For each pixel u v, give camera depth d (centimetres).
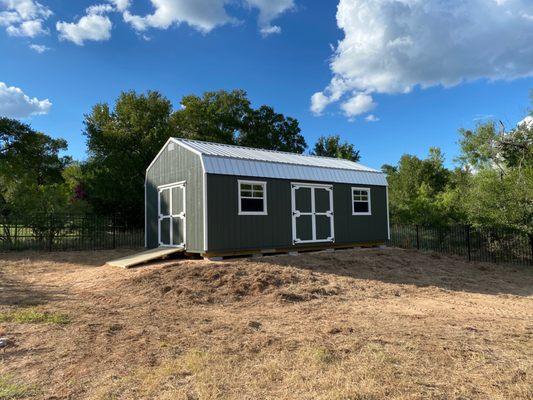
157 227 1590
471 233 1916
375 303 929
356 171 1758
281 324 725
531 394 434
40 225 1792
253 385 457
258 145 3569
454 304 946
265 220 1411
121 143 2533
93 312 778
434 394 433
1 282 1099
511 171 2078
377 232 1803
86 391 440
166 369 498
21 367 504
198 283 1011
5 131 3000
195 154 1345
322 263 1327
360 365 515
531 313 871
